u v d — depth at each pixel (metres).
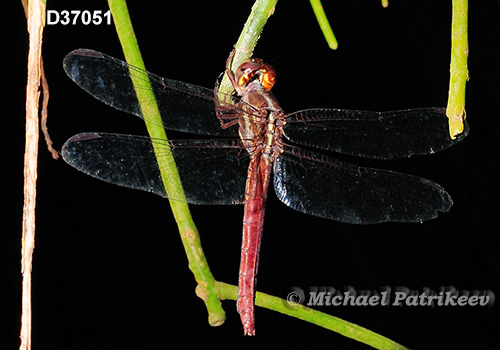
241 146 0.48
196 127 0.48
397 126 0.49
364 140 0.49
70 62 0.47
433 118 0.49
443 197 0.48
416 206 0.48
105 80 0.47
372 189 0.49
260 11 0.47
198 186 0.48
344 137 0.49
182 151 0.48
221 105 0.48
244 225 0.48
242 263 0.48
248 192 0.48
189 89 0.48
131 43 0.47
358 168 0.49
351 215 0.49
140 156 0.47
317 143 0.49
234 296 0.47
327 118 0.49
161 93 0.48
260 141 0.48
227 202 0.48
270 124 0.49
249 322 0.47
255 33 0.47
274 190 0.49
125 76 0.47
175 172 0.47
